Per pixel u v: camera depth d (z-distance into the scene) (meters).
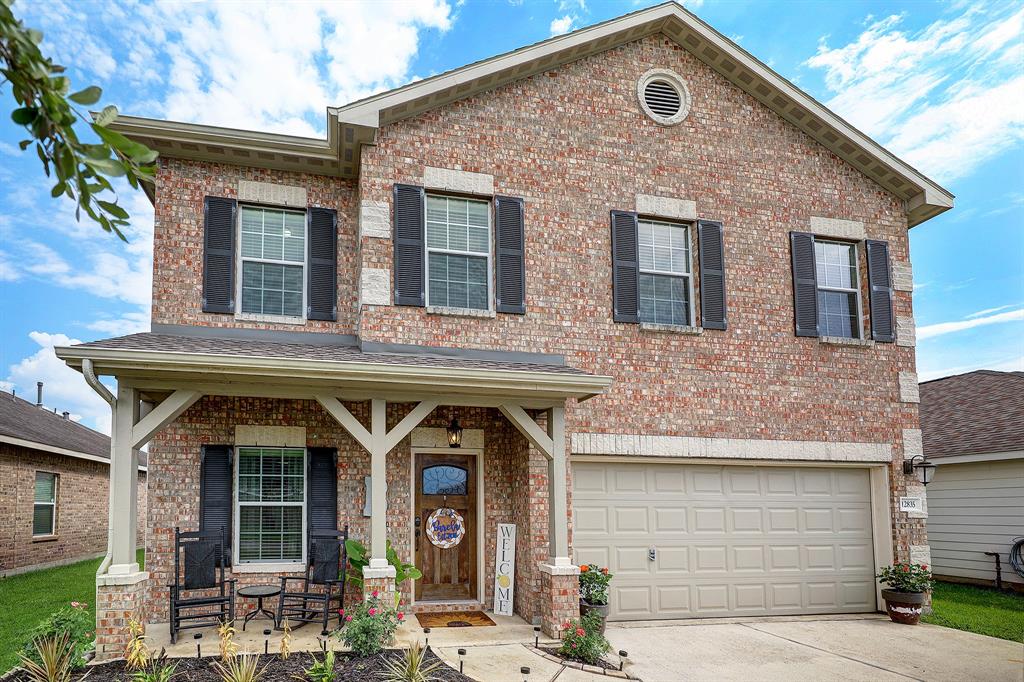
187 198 10.02
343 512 9.85
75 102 2.89
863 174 12.27
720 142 11.55
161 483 9.32
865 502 11.71
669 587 10.58
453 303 10.23
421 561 10.18
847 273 12.11
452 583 10.25
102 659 7.02
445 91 10.18
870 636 9.80
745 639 9.46
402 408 10.17
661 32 11.52
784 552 11.18
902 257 12.27
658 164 11.19
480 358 9.99
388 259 9.87
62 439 18.62
